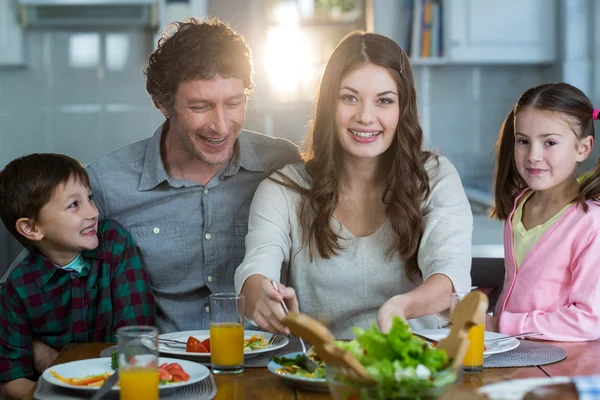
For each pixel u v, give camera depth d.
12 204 1.87
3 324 1.86
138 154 2.09
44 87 5.04
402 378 0.98
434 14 4.61
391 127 1.74
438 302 1.58
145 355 1.19
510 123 2.08
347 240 1.83
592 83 4.46
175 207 2.05
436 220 1.78
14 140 5.06
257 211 1.87
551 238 1.93
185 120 1.83
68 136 5.08
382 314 1.43
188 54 1.78
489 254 2.77
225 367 1.43
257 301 1.61
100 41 5.04
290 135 5.11
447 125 5.06
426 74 5.04
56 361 1.57
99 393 1.24
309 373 1.38
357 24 4.91
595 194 1.89
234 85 1.81
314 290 1.87
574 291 1.82
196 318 2.08
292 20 4.91
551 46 4.58
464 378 1.39
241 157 2.04
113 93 5.07
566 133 1.94
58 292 1.90
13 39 4.74
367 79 1.72
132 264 1.99
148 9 4.59
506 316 1.79
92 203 1.93
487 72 5.02
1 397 1.87
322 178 1.82
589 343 1.69
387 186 1.82
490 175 5.04
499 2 4.54
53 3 4.50
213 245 2.05
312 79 4.97
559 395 0.97
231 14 4.95
